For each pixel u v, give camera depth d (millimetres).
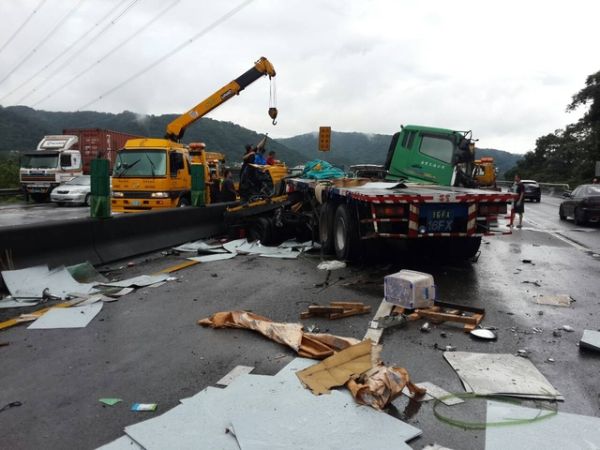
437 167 11367
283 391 3762
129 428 3311
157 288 7305
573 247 12492
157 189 15281
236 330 5363
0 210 23266
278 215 11266
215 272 8492
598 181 31375
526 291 7352
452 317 5621
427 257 10062
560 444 3166
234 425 3277
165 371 4305
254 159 13641
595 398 3844
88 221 8828
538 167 70000
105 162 9188
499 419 3471
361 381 3799
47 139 29516
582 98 51781
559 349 4887
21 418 3535
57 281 7102
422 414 3559
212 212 13375
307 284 7559
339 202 9680
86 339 5113
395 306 6062
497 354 4691
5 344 4973
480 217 8281
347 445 3078
